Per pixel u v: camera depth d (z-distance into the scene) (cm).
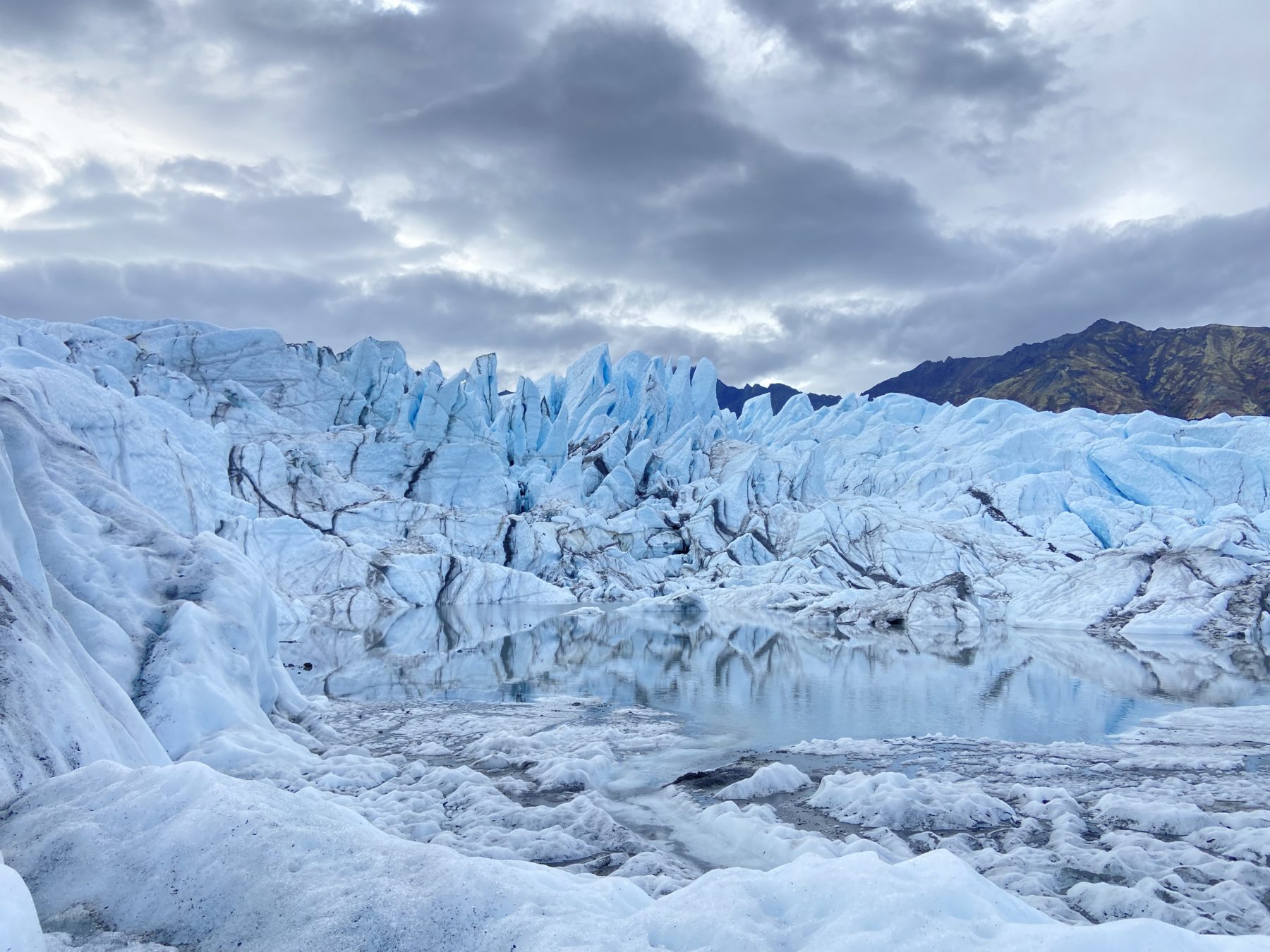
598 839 1319
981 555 8062
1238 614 5162
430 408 9600
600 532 8944
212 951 532
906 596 6222
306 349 9481
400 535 7694
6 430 1892
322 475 7994
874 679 3450
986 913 560
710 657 4225
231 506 6188
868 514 8788
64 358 6350
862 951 512
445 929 540
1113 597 5806
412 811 1390
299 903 560
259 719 1802
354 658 4019
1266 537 6925
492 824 1367
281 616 5169
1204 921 1005
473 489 9094
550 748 2025
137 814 677
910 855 1272
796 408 14525
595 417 12056
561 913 583
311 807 725
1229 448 9462
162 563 2002
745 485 10075
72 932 555
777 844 1289
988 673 3625
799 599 7175
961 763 1959
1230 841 1318
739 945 527
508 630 5441
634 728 2359
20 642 1014
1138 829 1441
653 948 532
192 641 1750
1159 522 8125
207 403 7938
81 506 1952
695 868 1221
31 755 879
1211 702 2898
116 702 1227
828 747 2131
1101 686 3266
